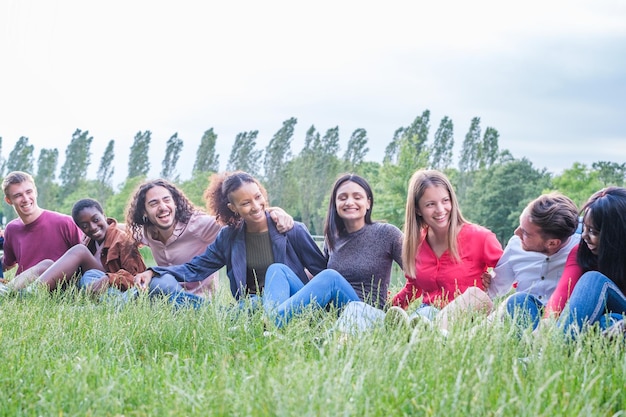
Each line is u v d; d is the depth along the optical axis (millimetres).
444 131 71812
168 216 6688
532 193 51906
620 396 3516
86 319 5219
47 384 3752
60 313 5254
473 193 54844
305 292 5234
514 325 4160
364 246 6004
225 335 4777
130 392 3652
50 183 74188
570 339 4035
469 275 5754
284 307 5164
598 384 3516
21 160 79938
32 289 6398
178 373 3793
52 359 4195
